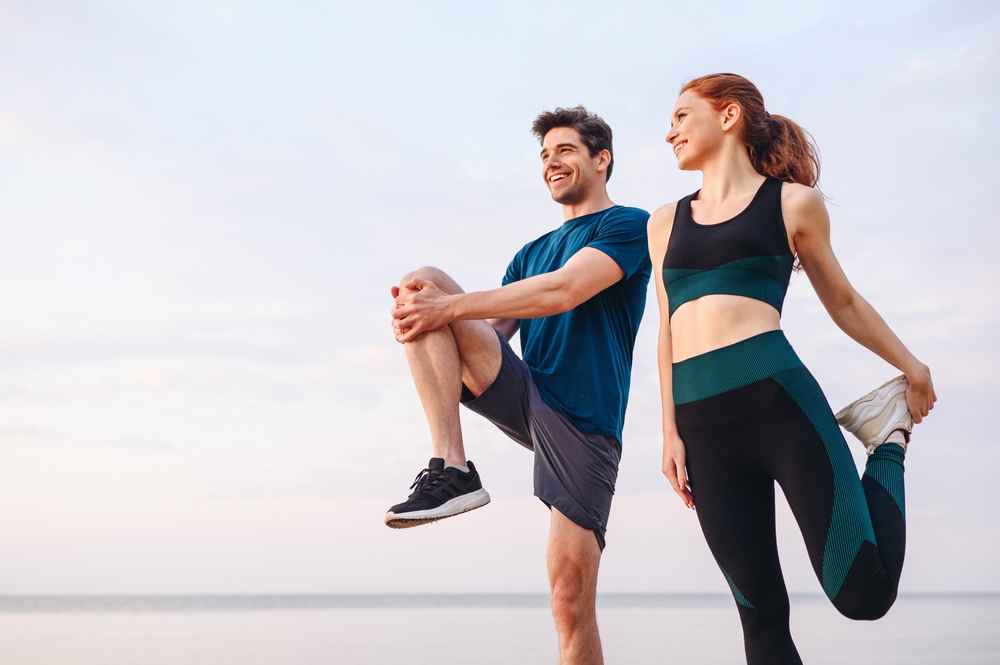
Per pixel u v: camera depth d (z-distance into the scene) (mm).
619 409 2982
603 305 3062
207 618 32844
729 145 2213
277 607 63281
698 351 2086
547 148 3223
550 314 2697
